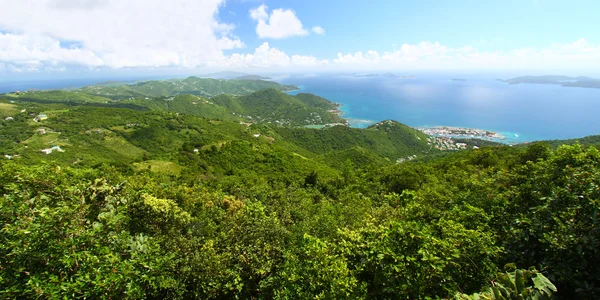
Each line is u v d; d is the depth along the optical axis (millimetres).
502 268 6391
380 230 7684
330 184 39031
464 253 6035
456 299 4648
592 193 5840
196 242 9648
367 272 7379
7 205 6902
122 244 7465
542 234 5816
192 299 8578
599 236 4957
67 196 8305
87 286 5816
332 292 6273
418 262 5723
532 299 4246
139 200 11156
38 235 5902
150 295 8008
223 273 8719
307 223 12484
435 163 42750
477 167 26484
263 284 8680
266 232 10375
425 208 10000
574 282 4762
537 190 7840
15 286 5258
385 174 37938
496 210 8406
